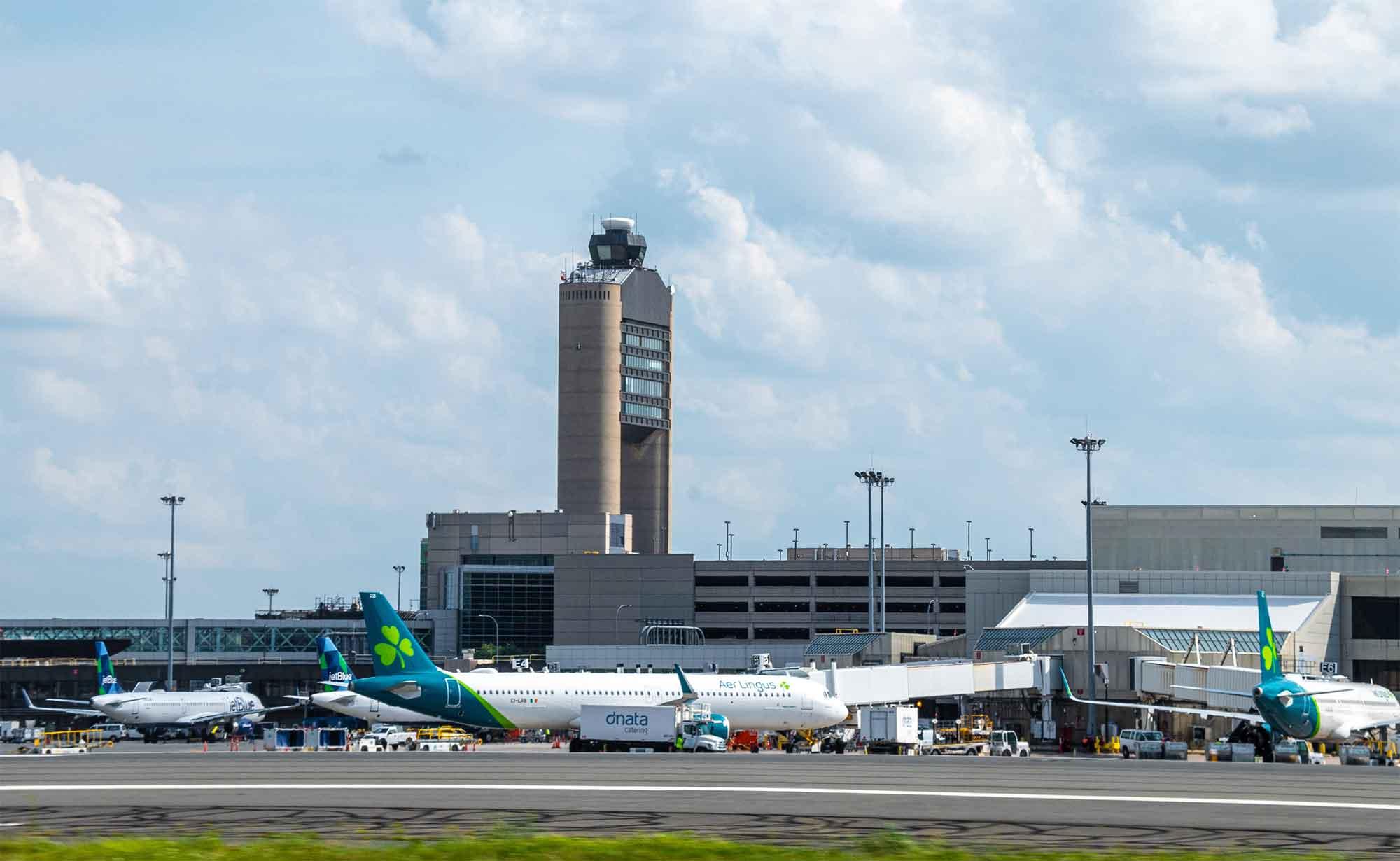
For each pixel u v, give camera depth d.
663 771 112.69
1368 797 95.00
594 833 72.06
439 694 159.25
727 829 74.12
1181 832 75.00
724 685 167.75
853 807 84.81
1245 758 157.88
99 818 77.06
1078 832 74.38
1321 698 148.75
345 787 94.94
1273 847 69.56
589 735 154.12
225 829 72.75
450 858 60.88
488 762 124.25
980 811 83.50
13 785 96.38
